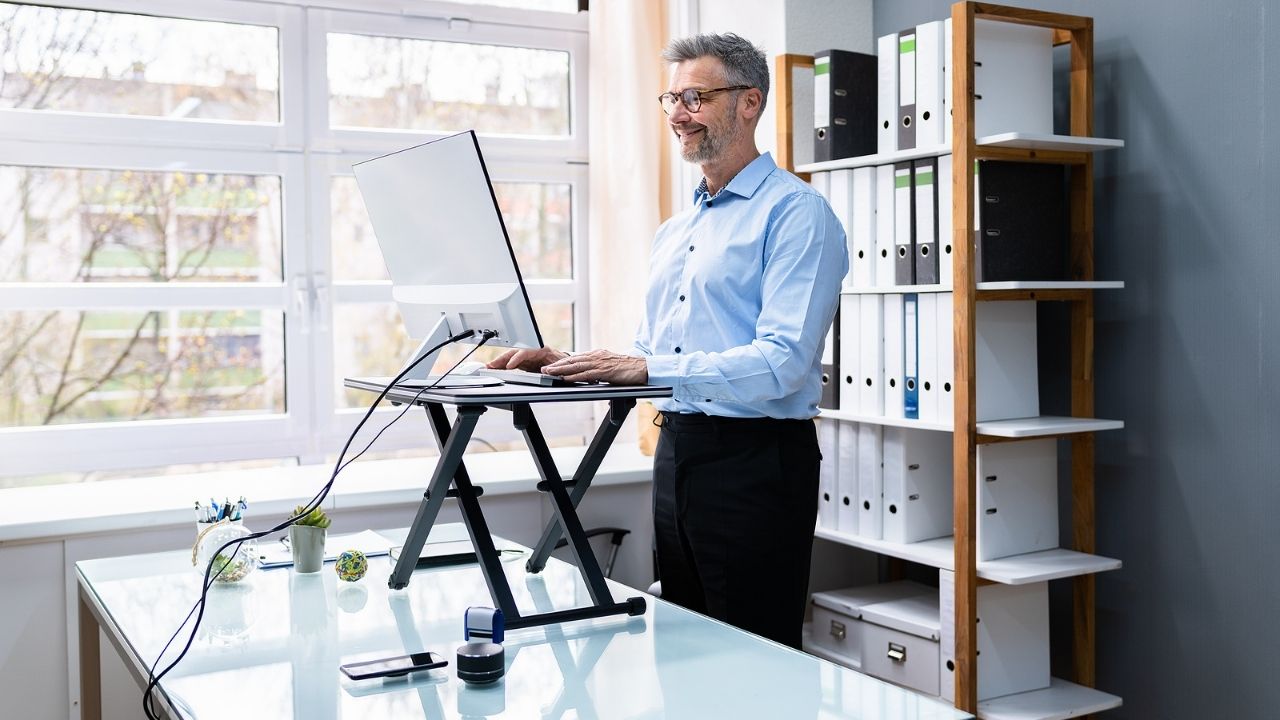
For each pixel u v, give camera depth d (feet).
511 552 6.81
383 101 10.98
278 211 10.55
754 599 6.95
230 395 10.40
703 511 6.99
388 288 10.98
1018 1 9.33
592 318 11.50
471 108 11.37
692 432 7.05
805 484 7.02
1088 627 8.68
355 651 4.79
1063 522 9.25
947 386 8.67
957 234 8.07
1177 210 8.25
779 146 9.99
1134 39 8.53
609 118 11.25
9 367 9.57
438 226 5.61
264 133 10.40
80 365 9.81
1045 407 9.39
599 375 5.69
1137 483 8.61
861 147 9.76
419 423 11.12
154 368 10.09
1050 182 8.61
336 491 9.24
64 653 8.46
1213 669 8.11
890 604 9.68
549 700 4.15
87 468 9.75
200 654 4.77
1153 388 8.46
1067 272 9.08
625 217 11.18
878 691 4.27
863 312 9.41
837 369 9.77
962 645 8.24
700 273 7.09
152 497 9.07
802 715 3.99
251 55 10.40
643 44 11.12
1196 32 8.09
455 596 5.74
